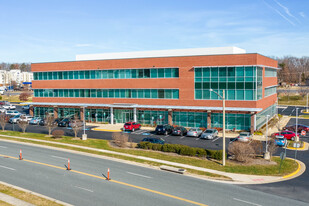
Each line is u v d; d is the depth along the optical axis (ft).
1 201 54.19
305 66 574.97
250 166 83.35
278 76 486.38
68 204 53.52
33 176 71.56
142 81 166.09
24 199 55.52
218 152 90.99
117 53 192.65
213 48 165.78
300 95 326.03
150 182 67.56
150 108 164.76
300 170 80.94
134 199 56.39
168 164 84.17
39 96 201.57
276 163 87.04
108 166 81.82
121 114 174.91
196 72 150.61
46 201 54.70
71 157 92.94
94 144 114.11
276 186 66.64
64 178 70.08
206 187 64.69
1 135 136.46
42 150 104.01
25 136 133.08
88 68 181.27
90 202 54.65
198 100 151.23
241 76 140.56
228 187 65.16
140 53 185.68
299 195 60.59
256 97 138.72
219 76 145.28
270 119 177.99
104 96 178.70
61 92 193.26
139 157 92.73
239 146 89.15
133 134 140.77
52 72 194.90
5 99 364.79
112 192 60.34
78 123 160.76
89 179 69.36
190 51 171.42
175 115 158.51
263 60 151.43
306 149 108.58
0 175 72.33
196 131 131.95
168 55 177.37
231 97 143.64
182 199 56.65
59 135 127.54
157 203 54.44
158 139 109.60
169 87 158.61
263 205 54.29
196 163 85.92
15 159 89.66
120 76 172.65
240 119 142.31
